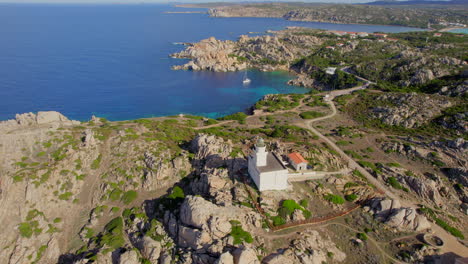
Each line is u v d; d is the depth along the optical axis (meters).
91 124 121.81
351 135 121.25
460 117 127.25
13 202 79.88
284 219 68.62
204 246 60.44
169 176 93.19
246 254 54.84
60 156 94.62
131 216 81.31
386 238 66.94
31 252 72.75
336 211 73.81
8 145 93.75
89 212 84.69
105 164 97.81
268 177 74.25
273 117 152.88
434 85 179.12
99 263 67.62
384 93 175.50
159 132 120.00
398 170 91.00
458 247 64.44
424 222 69.44
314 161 92.06
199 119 157.00
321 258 60.50
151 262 65.12
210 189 77.62
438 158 97.00
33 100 188.75
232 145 104.00
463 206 79.38
